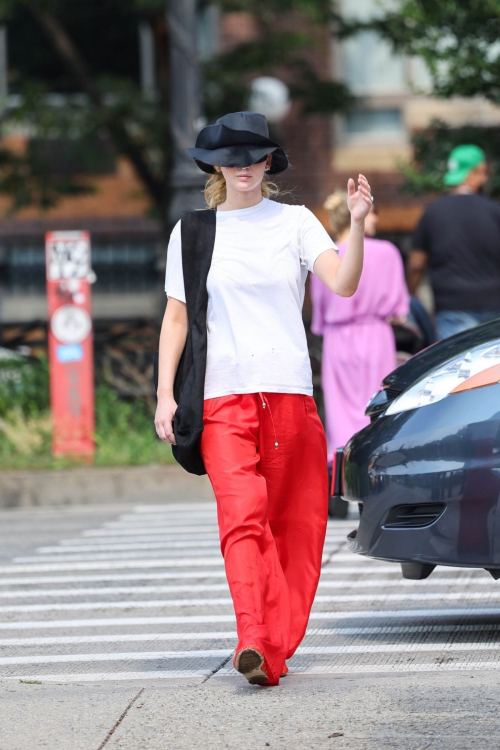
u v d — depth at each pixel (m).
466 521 14.48
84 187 61.75
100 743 10.92
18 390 39.53
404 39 41.88
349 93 61.84
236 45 59.38
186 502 33.97
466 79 40.78
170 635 16.86
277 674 12.73
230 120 13.16
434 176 43.19
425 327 29.17
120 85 58.12
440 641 15.69
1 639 16.88
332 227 26.70
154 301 73.56
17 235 73.81
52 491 34.19
